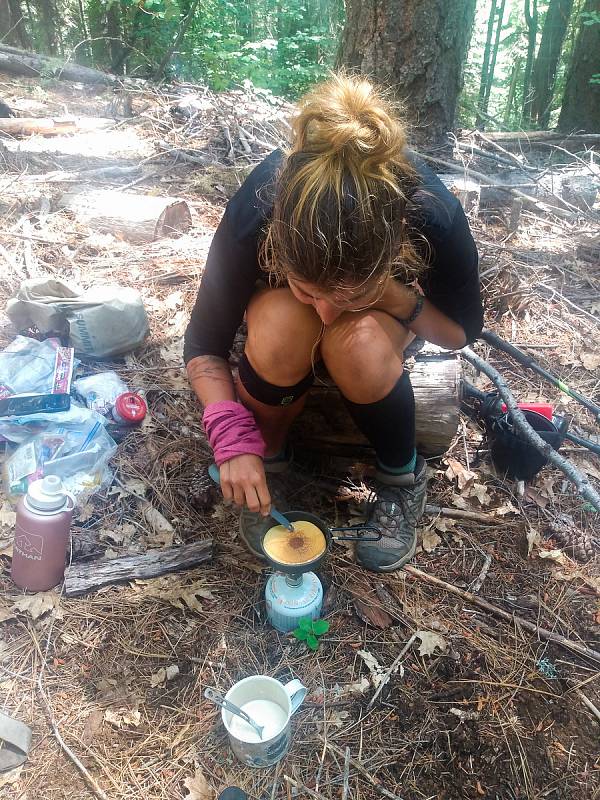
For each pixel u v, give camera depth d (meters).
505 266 3.22
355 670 1.76
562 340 3.02
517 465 2.29
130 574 1.89
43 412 2.19
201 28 8.85
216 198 3.92
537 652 1.84
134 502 2.14
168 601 1.87
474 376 2.75
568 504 2.29
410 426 1.88
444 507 2.23
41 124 4.42
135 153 4.32
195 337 1.88
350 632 1.85
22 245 3.15
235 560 2.00
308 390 2.14
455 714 1.68
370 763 1.57
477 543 2.13
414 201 1.51
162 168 4.16
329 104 1.34
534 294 3.24
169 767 1.52
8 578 1.87
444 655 1.81
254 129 4.87
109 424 2.31
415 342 2.36
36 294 2.55
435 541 2.12
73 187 3.71
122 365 2.61
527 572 2.06
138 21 8.82
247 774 1.52
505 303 3.10
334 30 9.47
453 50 4.80
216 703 1.58
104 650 1.74
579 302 3.31
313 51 9.37
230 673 1.72
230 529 2.10
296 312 1.67
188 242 3.38
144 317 2.66
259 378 1.79
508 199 4.29
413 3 4.57
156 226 3.35
